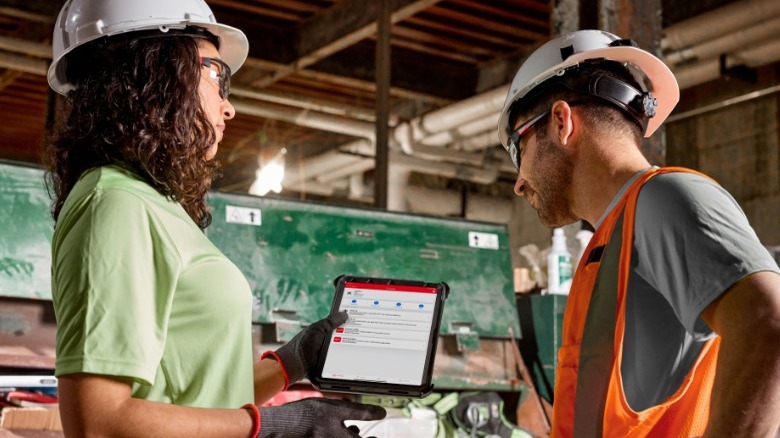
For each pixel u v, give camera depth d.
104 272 1.29
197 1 1.58
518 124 1.73
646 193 1.44
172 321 1.37
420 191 10.54
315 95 10.24
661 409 1.41
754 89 8.50
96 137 1.43
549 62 1.67
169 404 1.30
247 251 3.14
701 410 1.43
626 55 1.70
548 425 3.29
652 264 1.42
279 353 1.77
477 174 9.99
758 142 9.05
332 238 3.30
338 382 1.78
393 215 3.45
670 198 1.40
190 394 1.36
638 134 1.63
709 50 7.11
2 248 2.78
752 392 1.25
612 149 1.60
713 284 1.32
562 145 1.63
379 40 7.20
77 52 1.53
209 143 1.50
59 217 1.39
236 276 1.43
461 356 3.34
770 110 8.96
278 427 1.41
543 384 3.45
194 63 1.50
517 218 11.10
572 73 1.65
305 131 11.32
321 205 3.34
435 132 9.13
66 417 1.27
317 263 3.23
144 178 1.44
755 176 9.06
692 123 9.70
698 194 1.38
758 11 6.55
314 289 3.19
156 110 1.44
